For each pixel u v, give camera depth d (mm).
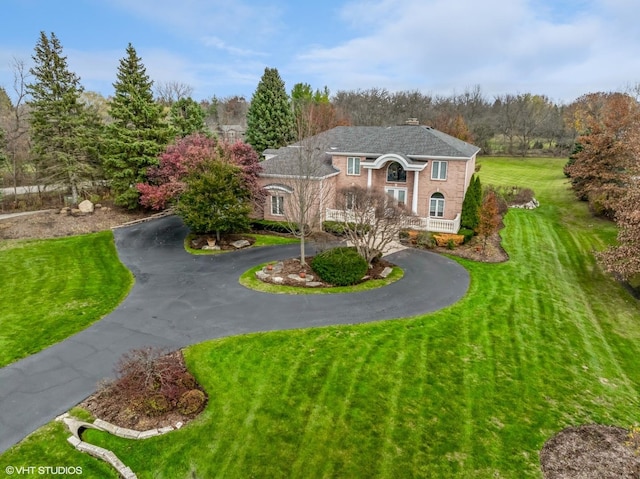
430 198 31922
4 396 12289
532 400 12703
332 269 20906
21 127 41531
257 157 32094
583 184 40469
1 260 23859
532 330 17031
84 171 34438
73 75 33938
